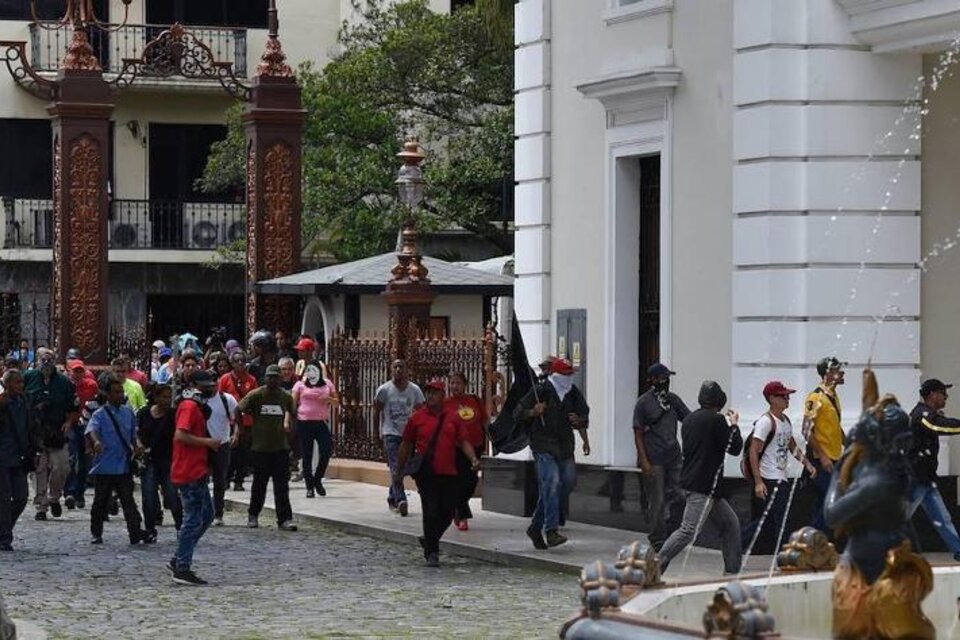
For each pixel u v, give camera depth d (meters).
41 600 26.66
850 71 29.41
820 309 29.42
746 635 10.10
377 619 24.56
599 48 34.44
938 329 29.77
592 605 11.30
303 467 41.62
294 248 54.19
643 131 33.09
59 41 75.06
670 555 26.61
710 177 31.27
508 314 51.09
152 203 75.81
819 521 27.95
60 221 55.50
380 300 49.78
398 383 37.72
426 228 65.25
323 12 76.81
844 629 11.06
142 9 75.81
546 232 36.34
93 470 33.97
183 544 28.34
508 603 26.08
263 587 27.95
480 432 33.94
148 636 23.27
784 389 27.78
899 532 11.06
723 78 30.89
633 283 34.19
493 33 63.62
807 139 29.42
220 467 37.12
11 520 33.16
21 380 33.19
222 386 42.47
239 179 72.38
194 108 76.25
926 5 27.75
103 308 55.75
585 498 34.47
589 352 34.88
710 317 31.28
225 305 76.69
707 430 26.41
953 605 13.23
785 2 29.50
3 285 74.88
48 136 75.94
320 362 42.56
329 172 64.94
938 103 29.64
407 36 66.38
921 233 29.69
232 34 76.12
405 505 37.25
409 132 67.81
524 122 36.84
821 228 29.42
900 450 11.07
